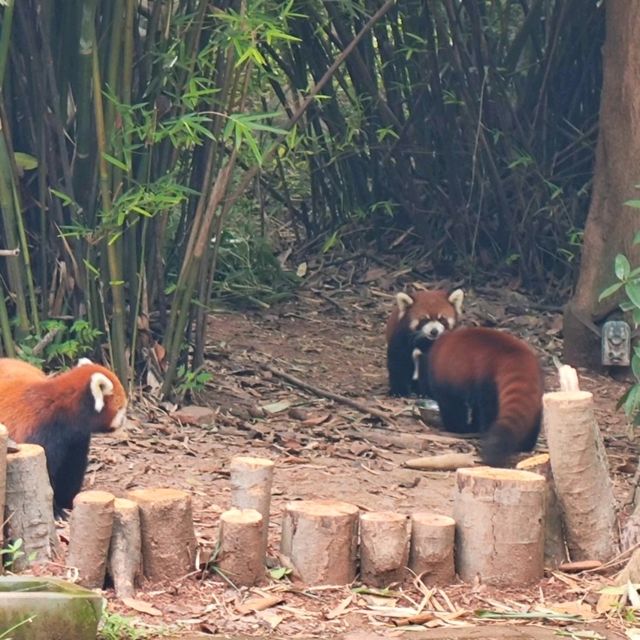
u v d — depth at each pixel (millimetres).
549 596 7008
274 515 8312
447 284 16516
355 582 7020
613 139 13805
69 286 11133
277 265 16234
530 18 16031
